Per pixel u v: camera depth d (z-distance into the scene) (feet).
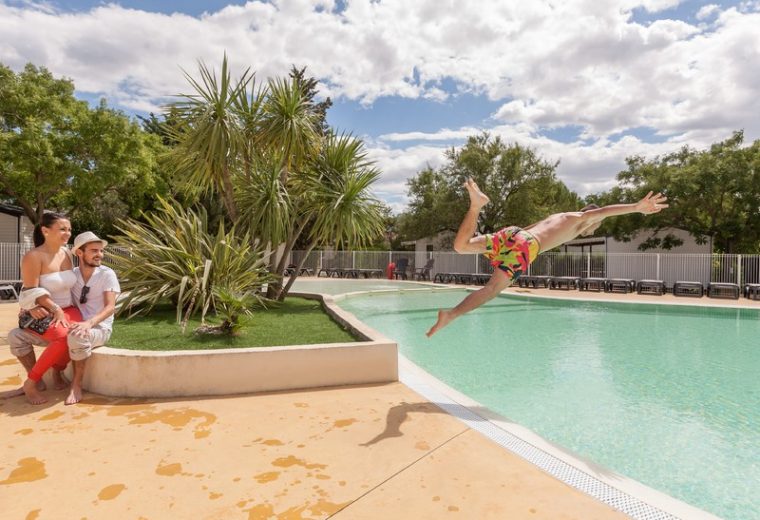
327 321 22.03
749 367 21.57
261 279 26.03
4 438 9.59
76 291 13.09
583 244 86.63
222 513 6.97
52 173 57.47
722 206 65.51
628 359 23.09
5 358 15.98
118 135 60.03
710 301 46.50
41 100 55.83
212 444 9.57
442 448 9.66
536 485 8.16
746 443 12.84
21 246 47.96
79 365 12.07
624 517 7.16
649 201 11.91
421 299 49.83
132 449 9.21
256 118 27.94
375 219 30.68
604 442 12.88
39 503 7.10
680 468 11.34
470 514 7.13
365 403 12.59
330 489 7.81
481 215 92.79
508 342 27.37
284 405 12.24
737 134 63.72
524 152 89.86
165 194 72.64
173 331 17.38
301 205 31.53
